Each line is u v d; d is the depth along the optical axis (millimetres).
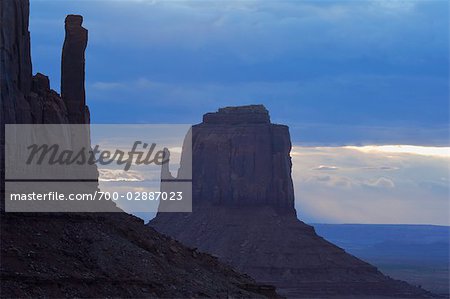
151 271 166125
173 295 164125
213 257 189750
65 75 190000
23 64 177750
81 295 153125
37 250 156875
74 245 162375
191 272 175500
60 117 178875
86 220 168750
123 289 158625
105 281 157875
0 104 168500
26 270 151875
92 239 164875
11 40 175125
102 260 162125
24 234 158625
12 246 155000
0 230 156875
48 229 162250
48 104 178875
